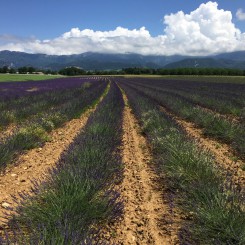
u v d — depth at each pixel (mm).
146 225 4434
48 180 4938
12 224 4055
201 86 41875
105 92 34094
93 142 7246
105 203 4355
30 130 10086
